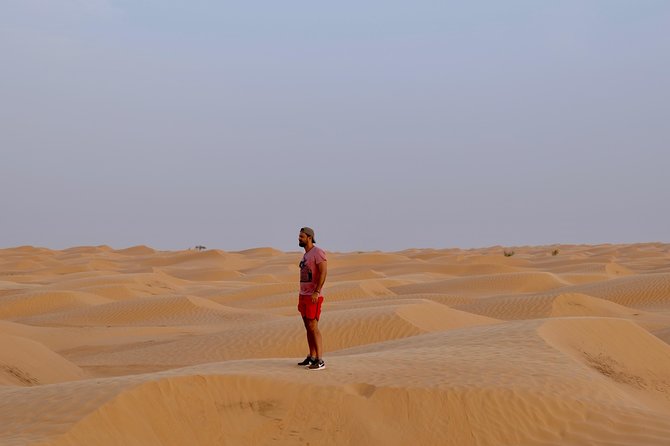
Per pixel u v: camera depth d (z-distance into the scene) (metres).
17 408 9.45
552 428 10.40
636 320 31.98
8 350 18.58
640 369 15.59
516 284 48.34
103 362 23.31
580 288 44.41
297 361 12.94
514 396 10.74
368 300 39.59
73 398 9.48
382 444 9.84
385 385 10.63
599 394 11.61
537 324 16.67
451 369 11.97
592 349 15.78
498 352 13.88
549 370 12.34
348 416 10.12
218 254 111.31
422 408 10.33
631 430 10.36
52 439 8.30
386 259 93.94
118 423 9.00
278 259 114.38
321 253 11.42
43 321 35.66
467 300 41.47
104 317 36.00
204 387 9.96
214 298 47.66
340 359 12.98
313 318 11.54
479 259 81.81
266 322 26.81
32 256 122.38
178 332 30.55
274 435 9.84
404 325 24.67
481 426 10.24
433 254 118.00
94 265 89.19
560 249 148.25
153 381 9.70
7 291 47.09
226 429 9.70
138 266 99.69
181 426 9.45
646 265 75.94
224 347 23.78
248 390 10.18
